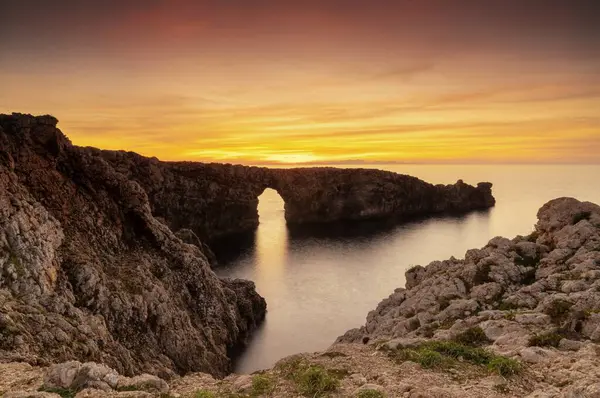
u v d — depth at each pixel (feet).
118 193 167.94
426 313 100.37
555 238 113.19
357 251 355.36
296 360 58.70
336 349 64.54
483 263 109.91
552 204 123.65
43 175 145.89
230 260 327.26
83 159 164.04
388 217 533.55
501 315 81.15
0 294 94.32
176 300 155.53
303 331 191.62
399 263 314.55
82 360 87.35
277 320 205.26
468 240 393.91
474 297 99.81
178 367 129.49
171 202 383.86
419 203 573.33
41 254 111.86
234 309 188.96
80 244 138.00
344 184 529.45
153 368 113.39
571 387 43.60
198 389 52.54
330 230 456.04
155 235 170.50
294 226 484.74
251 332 190.39
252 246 379.35
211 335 158.20
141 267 150.92
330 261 322.14
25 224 115.96
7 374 55.06
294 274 286.66
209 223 420.36
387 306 126.72
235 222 452.76
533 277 103.81
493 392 45.03
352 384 49.06
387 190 545.44
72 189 153.99
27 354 74.90
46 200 140.87
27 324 85.81
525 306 88.89
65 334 88.99
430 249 359.87
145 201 176.24
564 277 95.04
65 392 46.83
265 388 49.11
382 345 62.69
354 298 237.04
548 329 69.15
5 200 117.19
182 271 170.81
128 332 121.08
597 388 40.83
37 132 153.17
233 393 49.21
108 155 335.88
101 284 123.13
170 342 131.64
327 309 219.82
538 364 53.98
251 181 473.67
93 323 104.78
